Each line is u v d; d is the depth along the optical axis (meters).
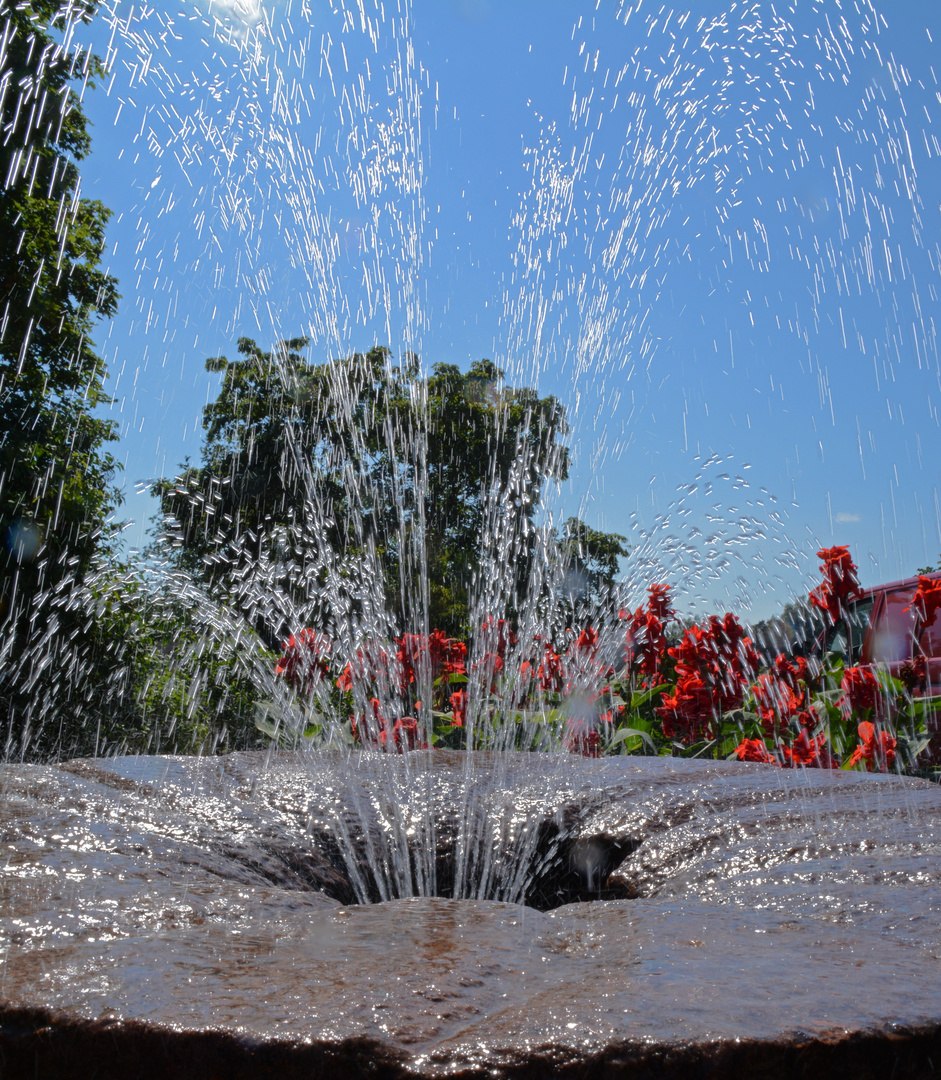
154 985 0.77
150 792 1.72
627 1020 0.68
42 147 8.85
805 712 3.37
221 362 13.51
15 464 8.21
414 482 12.74
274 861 1.45
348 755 2.22
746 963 0.83
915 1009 0.70
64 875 1.14
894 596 4.47
